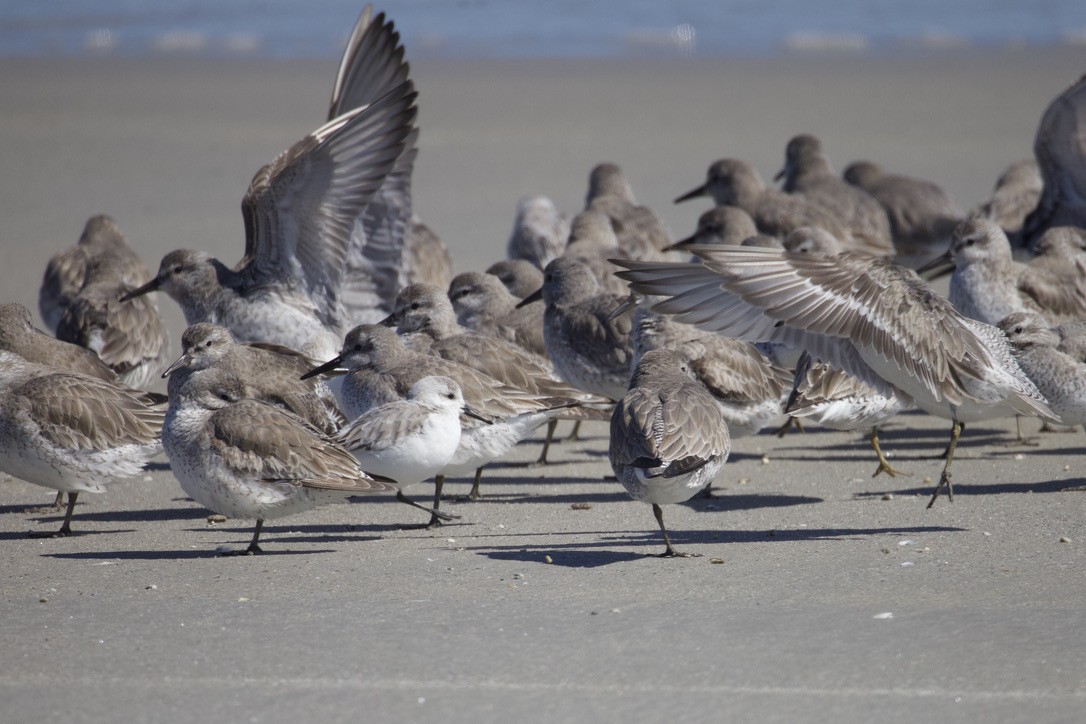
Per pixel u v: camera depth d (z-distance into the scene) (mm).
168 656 8984
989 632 9234
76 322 16844
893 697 8250
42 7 55562
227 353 13531
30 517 13305
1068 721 7922
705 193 25094
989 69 43156
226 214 27562
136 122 37000
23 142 34438
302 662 8852
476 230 26391
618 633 9336
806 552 11422
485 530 12609
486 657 8914
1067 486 13617
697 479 11219
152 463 15602
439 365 13727
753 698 8242
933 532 11992
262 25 52781
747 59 46000
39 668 8797
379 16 15953
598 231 21891
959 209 26156
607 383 16172
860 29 50719
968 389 11445
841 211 23859
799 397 13406
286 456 11523
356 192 14711
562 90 41219
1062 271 18391
